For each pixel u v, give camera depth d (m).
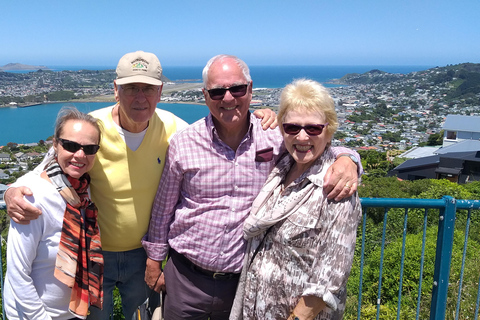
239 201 2.02
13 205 1.73
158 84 2.05
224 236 2.02
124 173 2.19
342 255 1.67
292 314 1.75
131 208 2.23
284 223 1.79
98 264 2.02
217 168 2.00
